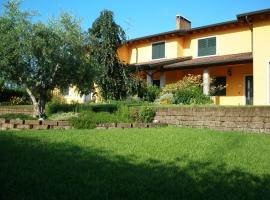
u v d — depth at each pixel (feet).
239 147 23.35
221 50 75.41
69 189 12.28
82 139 23.81
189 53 81.30
